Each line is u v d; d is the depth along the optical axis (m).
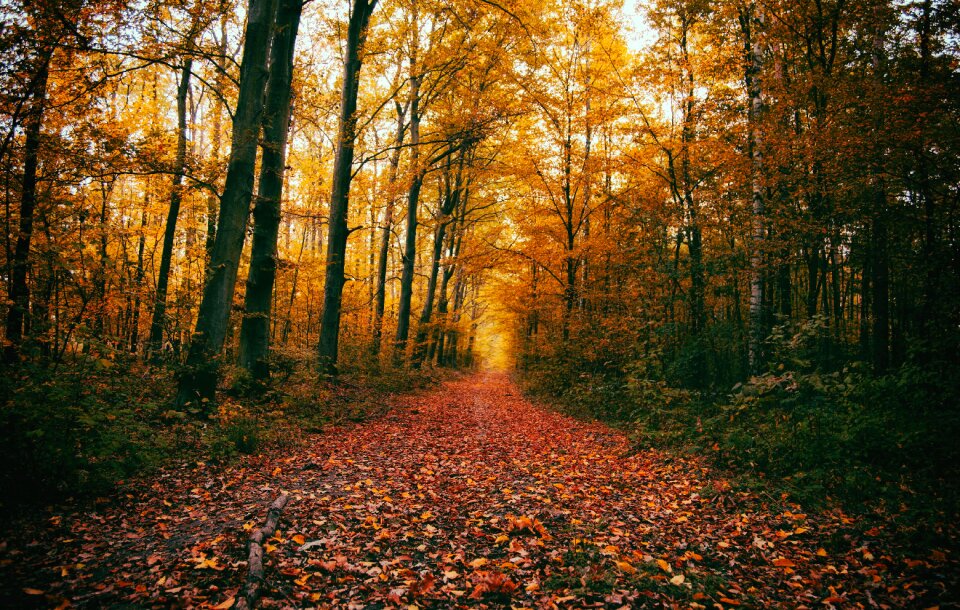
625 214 15.95
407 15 15.47
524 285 19.30
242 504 4.80
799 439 6.36
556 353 16.91
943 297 8.08
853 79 9.97
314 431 8.73
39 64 6.88
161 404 7.80
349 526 4.34
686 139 14.18
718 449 6.91
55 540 3.60
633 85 14.49
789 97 10.98
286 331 21.19
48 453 4.29
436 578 3.48
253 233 10.36
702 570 3.68
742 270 12.78
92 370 5.63
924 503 4.68
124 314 11.14
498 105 13.81
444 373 27.31
